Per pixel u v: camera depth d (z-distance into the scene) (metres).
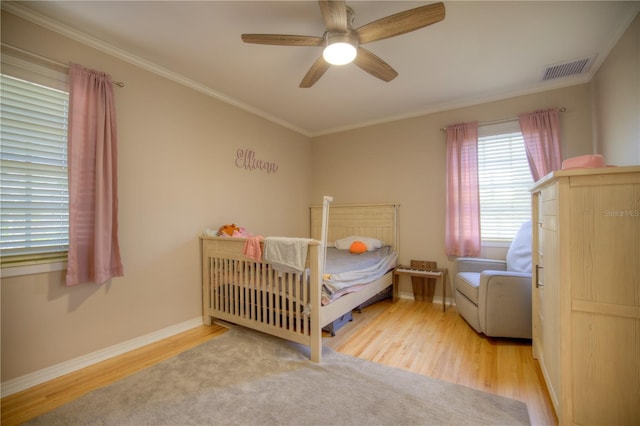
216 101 3.14
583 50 2.37
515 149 3.21
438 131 3.64
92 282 2.13
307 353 2.24
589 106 2.83
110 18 1.95
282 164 4.11
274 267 2.32
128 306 2.35
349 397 1.70
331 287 2.27
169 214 2.67
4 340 1.76
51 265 1.94
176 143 2.74
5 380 1.76
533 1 1.81
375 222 4.03
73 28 2.04
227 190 3.26
